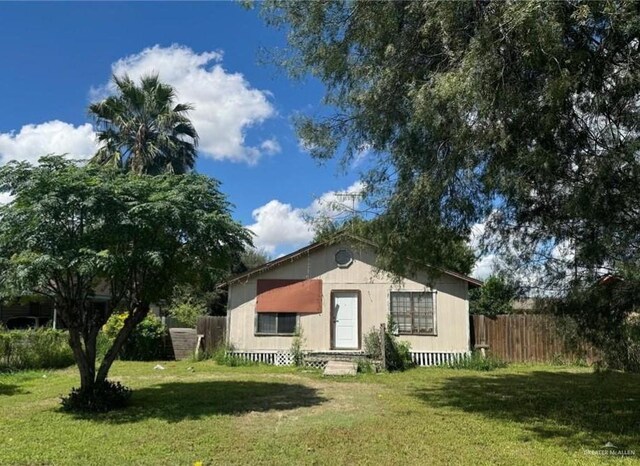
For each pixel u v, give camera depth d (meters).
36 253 7.82
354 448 6.44
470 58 6.29
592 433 7.36
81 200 8.00
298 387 11.52
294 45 8.35
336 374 13.91
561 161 6.89
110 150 21.47
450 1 6.50
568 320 7.57
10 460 5.88
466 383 12.53
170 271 9.02
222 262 9.32
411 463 5.88
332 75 8.29
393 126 8.04
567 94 6.39
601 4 5.71
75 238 8.21
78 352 8.90
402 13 7.35
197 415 8.31
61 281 8.73
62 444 6.54
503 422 8.01
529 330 17.09
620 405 9.55
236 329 17.56
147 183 8.89
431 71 7.36
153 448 6.38
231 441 6.70
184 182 9.26
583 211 6.37
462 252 9.38
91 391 8.80
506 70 6.57
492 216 8.30
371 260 17.41
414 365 16.44
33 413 8.45
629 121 6.43
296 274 17.61
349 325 17.22
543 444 6.75
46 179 8.05
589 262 6.64
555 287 7.50
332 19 7.99
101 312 9.47
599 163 6.30
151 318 19.11
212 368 15.62
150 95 21.70
